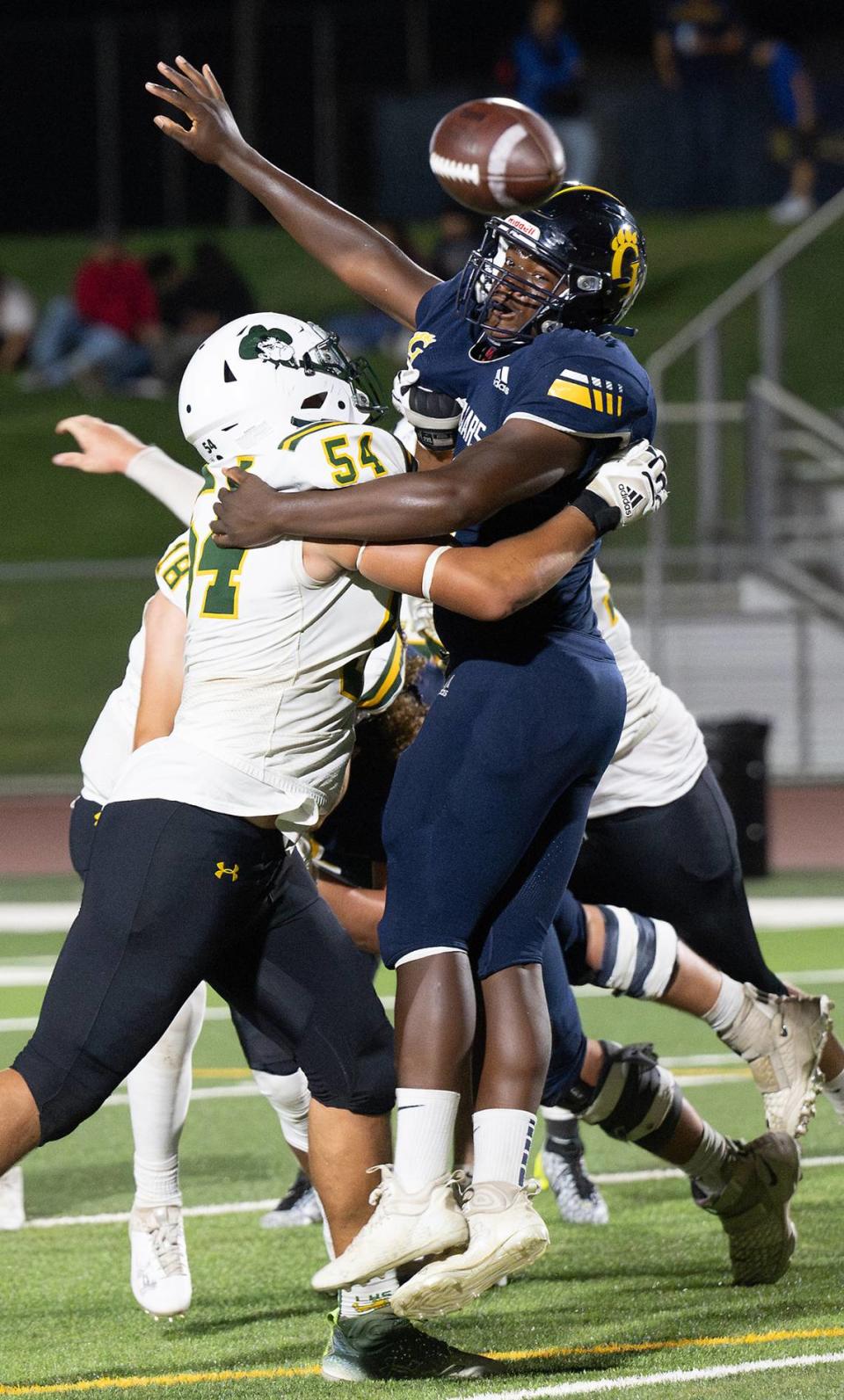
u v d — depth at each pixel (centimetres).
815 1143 2128
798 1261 1645
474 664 1328
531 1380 1320
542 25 7575
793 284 5375
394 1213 1263
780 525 5331
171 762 1302
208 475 1398
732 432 5319
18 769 5512
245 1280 1644
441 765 1309
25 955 3391
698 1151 1527
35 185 9369
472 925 1312
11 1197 1838
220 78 8769
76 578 5572
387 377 7369
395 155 8569
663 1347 1397
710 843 1744
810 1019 1595
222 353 1390
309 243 1681
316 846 1636
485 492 1257
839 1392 1258
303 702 1321
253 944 1357
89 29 9081
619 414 1295
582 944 1571
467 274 1362
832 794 5303
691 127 8575
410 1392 1298
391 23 8688
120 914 1270
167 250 9169
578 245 1330
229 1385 1330
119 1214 1884
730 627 5288
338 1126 1375
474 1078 1405
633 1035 2730
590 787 1365
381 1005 1387
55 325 7950
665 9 8494
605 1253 1703
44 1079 1260
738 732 4138
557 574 1281
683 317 7825
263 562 1316
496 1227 1259
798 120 8475
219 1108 2356
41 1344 1458
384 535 1262
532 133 1327
